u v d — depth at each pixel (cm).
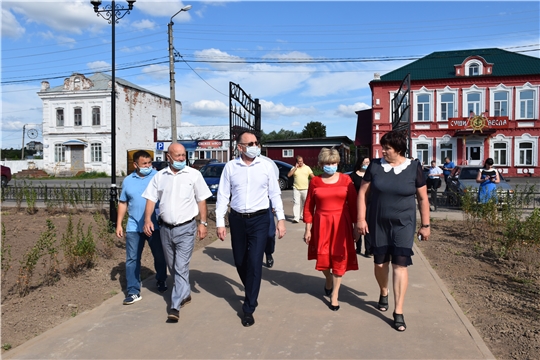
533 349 385
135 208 538
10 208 1447
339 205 501
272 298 537
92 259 676
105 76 4650
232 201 487
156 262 563
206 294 559
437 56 3850
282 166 2384
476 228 942
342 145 4297
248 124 1320
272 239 669
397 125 1396
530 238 723
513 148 3478
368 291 560
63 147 4566
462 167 1659
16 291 561
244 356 382
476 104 3547
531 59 3562
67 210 1363
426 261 709
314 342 407
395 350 387
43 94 4550
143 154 546
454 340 406
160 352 393
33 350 397
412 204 441
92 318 475
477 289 566
